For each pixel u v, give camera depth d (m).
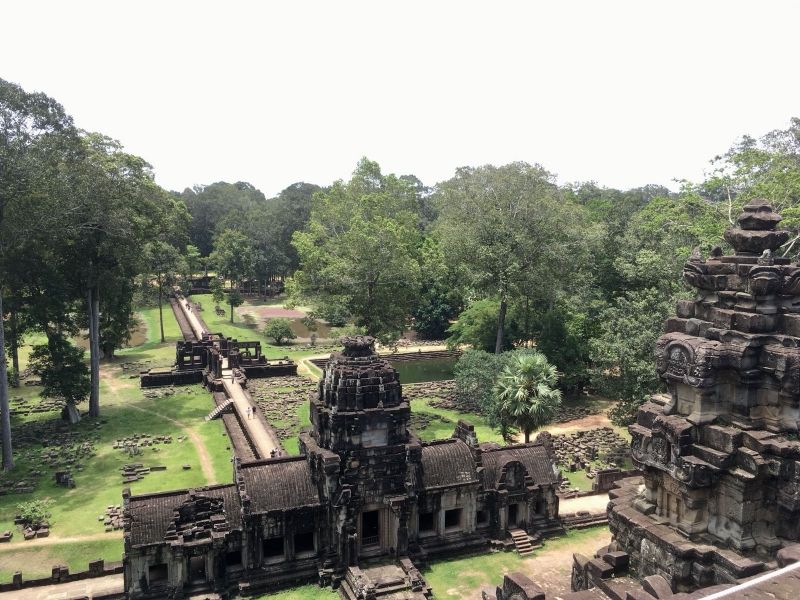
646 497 21.94
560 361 63.84
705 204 54.53
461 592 30.25
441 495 33.91
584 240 64.31
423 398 68.06
